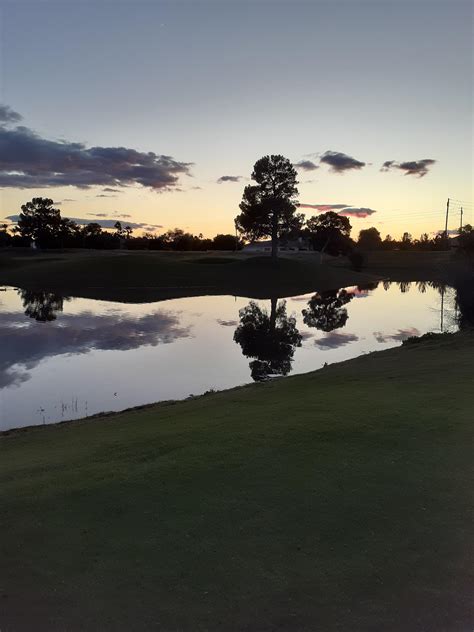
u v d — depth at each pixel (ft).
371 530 15.58
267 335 92.32
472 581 13.08
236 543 15.10
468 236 149.07
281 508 17.08
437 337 67.15
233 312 128.36
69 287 190.29
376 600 12.48
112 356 70.69
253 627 11.69
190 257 333.01
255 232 258.16
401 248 540.52
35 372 60.59
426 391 32.37
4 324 99.19
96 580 13.57
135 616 12.14
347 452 21.80
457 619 11.76
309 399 32.48
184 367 64.39
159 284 200.13
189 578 13.53
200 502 17.74
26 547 15.30
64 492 19.25
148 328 97.30
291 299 171.01
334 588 12.96
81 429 33.99
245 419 28.37
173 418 32.37
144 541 15.40
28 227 461.37
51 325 98.58
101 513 17.31
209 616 12.08
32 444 30.89
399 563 13.92
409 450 21.79
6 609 12.49
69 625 11.88
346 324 109.29
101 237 485.97
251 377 59.26
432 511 16.60
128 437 27.32
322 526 15.88
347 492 18.07
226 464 21.06
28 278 210.18
